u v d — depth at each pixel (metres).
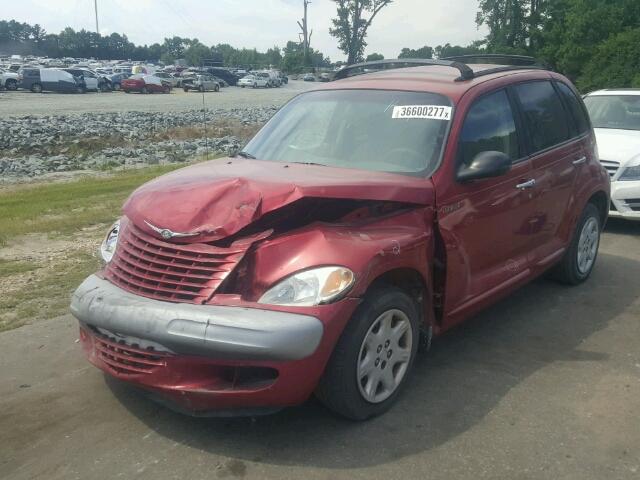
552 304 6.15
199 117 34.31
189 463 3.66
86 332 4.17
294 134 5.26
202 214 3.92
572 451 3.80
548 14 46.25
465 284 4.78
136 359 3.80
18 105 40.50
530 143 5.57
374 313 3.92
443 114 4.86
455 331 5.51
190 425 4.04
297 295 3.64
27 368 4.83
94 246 8.21
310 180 4.11
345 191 4.01
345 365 3.82
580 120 6.56
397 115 5.00
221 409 3.74
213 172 4.50
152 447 3.81
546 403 4.34
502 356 5.04
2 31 150.00
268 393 3.64
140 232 4.09
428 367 4.85
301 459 3.70
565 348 5.20
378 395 4.11
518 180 5.28
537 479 3.54
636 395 4.45
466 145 4.82
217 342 3.54
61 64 83.38
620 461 3.71
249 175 4.30
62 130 27.02
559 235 6.11
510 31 48.72
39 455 3.74
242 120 33.78
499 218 5.06
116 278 4.06
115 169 19.34
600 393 4.48
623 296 6.39
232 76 77.75
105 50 149.62
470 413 4.20
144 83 58.34
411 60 5.96
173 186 4.27
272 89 73.81
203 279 3.75
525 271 5.55
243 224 3.79
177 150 23.45
